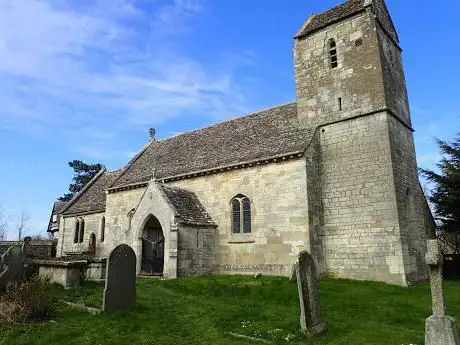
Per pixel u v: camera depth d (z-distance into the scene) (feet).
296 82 82.48
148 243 81.76
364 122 71.20
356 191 69.51
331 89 76.69
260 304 46.37
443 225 92.73
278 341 32.09
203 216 79.56
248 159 77.41
